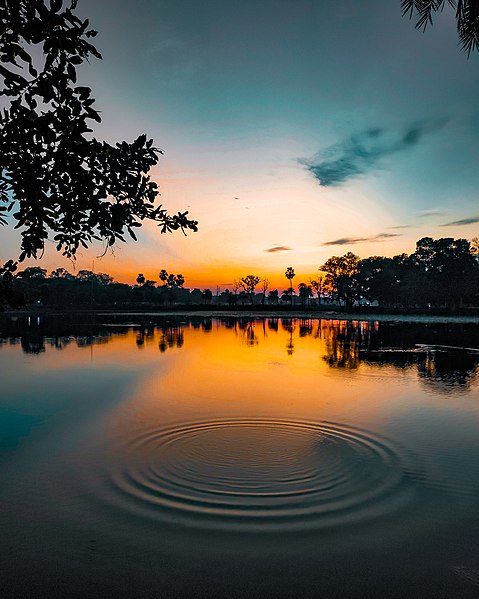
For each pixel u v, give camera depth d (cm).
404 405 1291
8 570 512
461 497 696
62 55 332
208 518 628
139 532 591
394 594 474
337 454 885
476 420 1138
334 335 3962
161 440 974
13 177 359
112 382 1662
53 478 768
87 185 372
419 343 3139
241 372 1895
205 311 11288
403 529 602
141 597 469
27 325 5400
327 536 584
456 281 9238
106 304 12975
